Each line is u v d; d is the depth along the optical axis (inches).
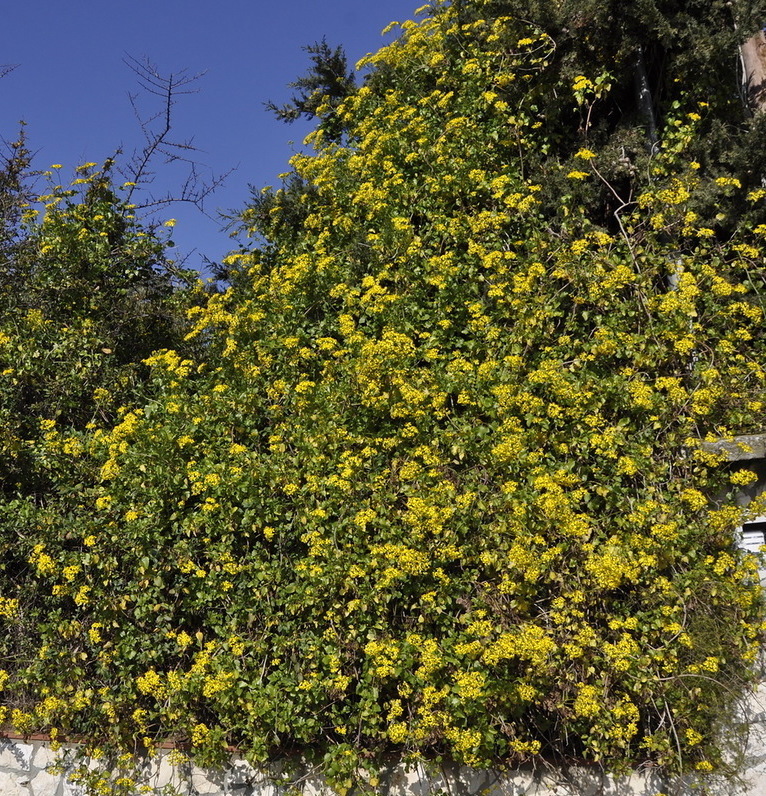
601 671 180.1
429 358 211.5
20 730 195.3
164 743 193.3
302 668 184.4
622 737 181.5
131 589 195.5
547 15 263.0
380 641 179.9
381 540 188.5
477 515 183.9
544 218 258.2
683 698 180.5
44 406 238.7
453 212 252.7
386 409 206.1
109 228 275.1
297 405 211.0
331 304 244.4
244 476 194.7
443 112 288.0
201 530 200.1
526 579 177.6
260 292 256.5
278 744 184.7
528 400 197.0
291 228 312.5
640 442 199.2
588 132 277.9
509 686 172.2
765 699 187.6
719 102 283.1
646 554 181.8
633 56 273.6
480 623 174.2
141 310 288.2
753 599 183.8
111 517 204.2
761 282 231.0
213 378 234.8
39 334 243.0
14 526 206.5
